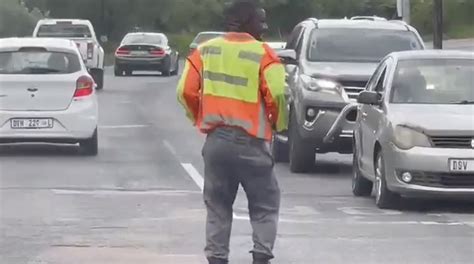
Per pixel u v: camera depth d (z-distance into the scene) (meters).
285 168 49.66
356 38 50.25
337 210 36.72
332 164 51.34
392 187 35.91
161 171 46.44
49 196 38.84
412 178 35.50
